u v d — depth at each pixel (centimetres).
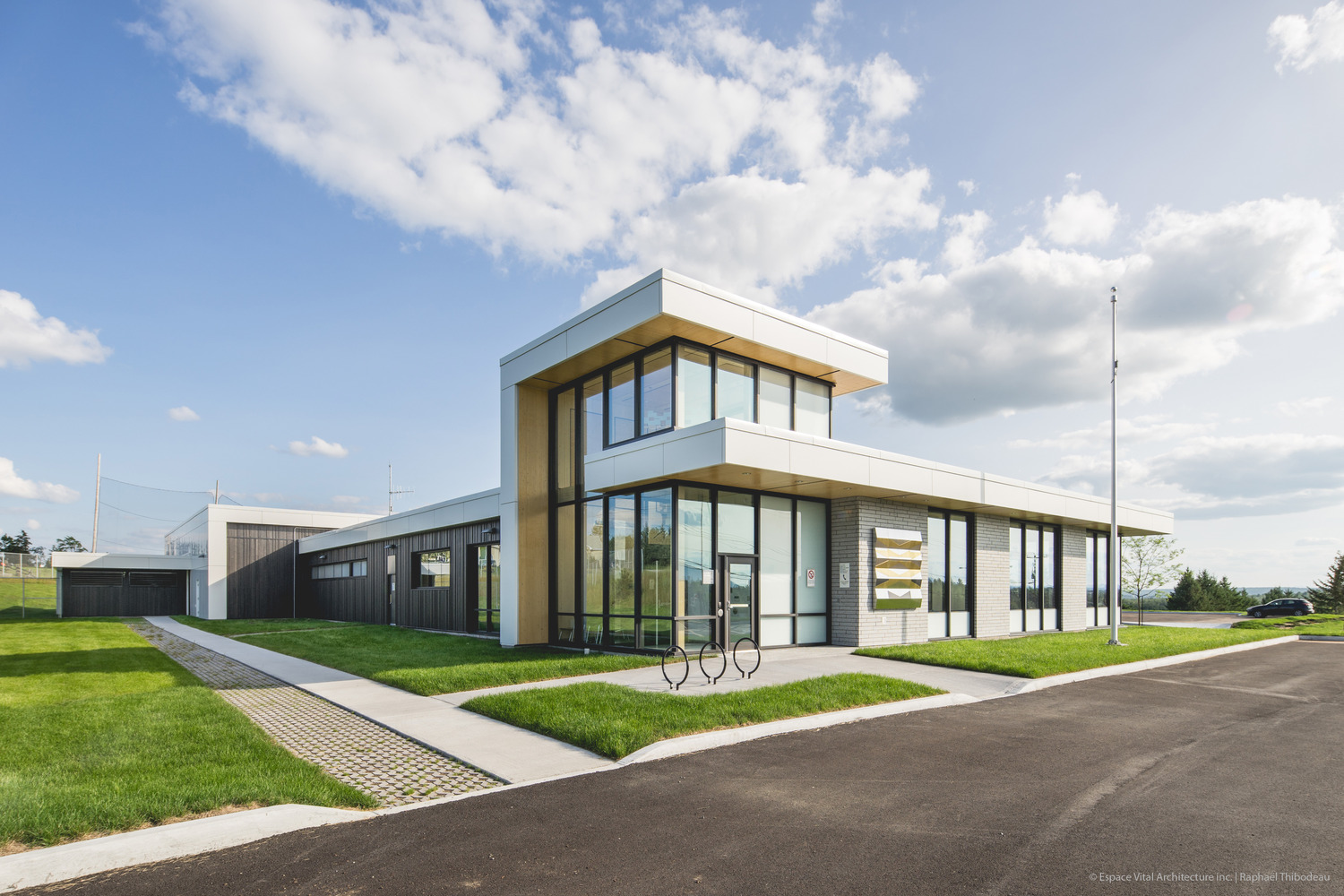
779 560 1580
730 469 1276
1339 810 573
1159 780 651
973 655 1404
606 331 1467
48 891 430
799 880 446
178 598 3947
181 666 1479
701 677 1158
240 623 2947
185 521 4109
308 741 802
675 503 1397
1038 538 2292
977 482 1748
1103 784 640
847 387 1828
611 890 433
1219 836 517
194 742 771
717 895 426
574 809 571
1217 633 2167
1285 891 431
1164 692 1131
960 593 1922
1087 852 488
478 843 503
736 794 609
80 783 611
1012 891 432
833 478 1391
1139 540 3275
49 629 2536
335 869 461
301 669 1382
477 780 656
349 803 579
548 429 1794
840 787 630
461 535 2239
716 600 1443
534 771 676
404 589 2616
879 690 1027
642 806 579
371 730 849
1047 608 2305
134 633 2383
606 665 1269
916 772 674
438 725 862
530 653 1534
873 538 1659
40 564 4672
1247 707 1009
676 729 792
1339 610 3969
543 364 1648
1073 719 915
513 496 1727
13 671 1400
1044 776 664
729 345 1502
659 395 1465
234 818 524
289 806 555
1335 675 1339
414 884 440
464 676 1154
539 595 1719
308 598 3619
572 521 1711
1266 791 620
